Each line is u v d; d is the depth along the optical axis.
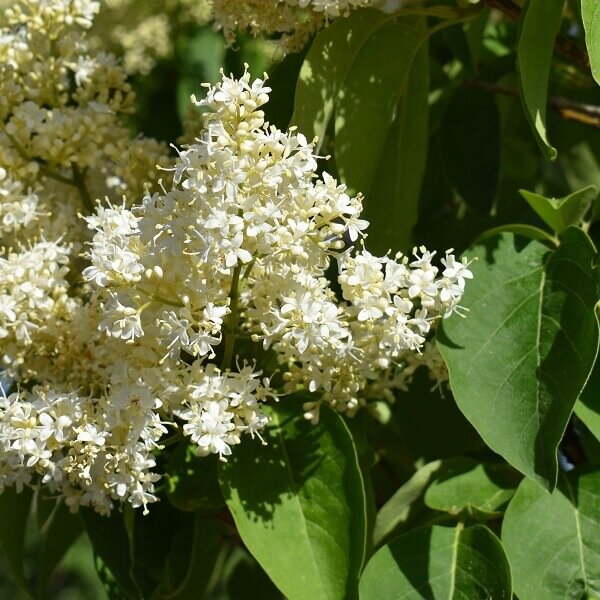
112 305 0.49
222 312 0.48
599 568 0.50
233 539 0.68
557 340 0.50
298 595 0.49
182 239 0.47
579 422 0.57
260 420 0.49
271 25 0.56
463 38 0.63
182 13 0.77
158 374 0.49
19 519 0.60
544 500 0.51
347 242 0.57
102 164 0.57
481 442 0.59
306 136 0.54
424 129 0.58
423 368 0.60
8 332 0.52
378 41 0.55
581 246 0.51
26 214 0.54
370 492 0.54
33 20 0.58
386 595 0.50
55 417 0.50
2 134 0.56
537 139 0.51
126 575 0.55
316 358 0.50
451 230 0.65
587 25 0.49
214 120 0.47
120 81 0.59
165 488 0.55
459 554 0.50
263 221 0.47
